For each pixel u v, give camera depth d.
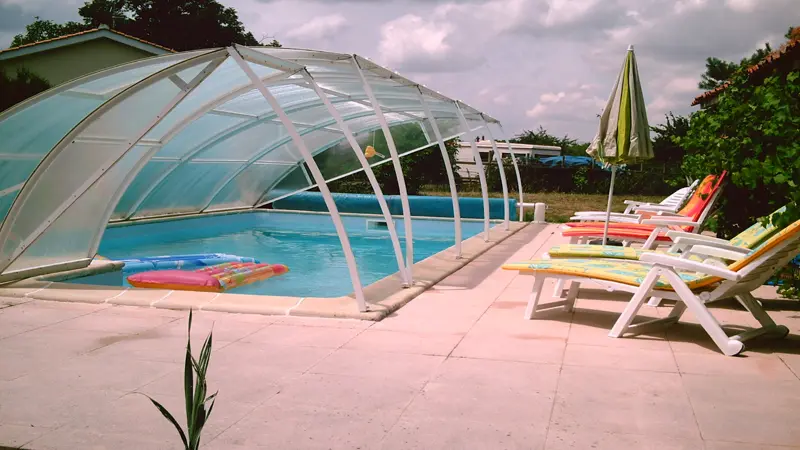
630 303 5.55
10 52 19.69
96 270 8.41
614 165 8.08
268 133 12.80
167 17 41.97
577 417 3.81
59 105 7.23
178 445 3.44
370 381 4.41
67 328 5.72
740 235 6.09
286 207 19.19
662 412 3.88
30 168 7.70
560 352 5.10
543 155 40.19
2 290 7.01
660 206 10.57
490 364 4.78
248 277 9.69
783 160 6.15
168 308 6.46
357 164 14.60
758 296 7.36
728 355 5.04
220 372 4.59
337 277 10.62
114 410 3.91
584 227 9.25
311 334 5.57
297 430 3.63
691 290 5.51
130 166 8.38
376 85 9.38
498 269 9.25
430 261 9.66
